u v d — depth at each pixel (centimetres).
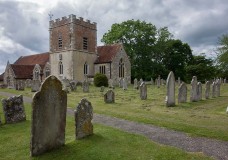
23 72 4516
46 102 736
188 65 6706
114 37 5506
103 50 4681
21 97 1166
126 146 793
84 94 2477
